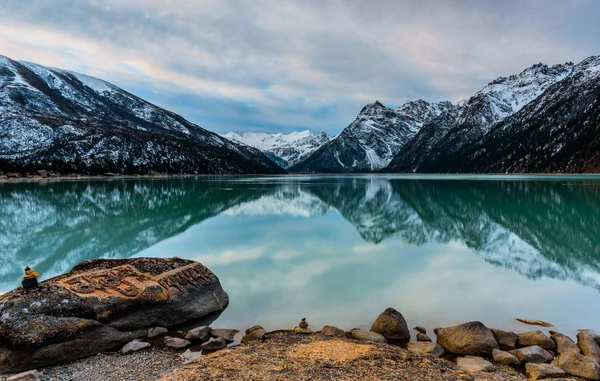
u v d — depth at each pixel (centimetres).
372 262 2097
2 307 1031
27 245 2631
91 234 3020
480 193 6731
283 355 921
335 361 882
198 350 1049
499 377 841
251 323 1272
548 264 2078
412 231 3155
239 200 5944
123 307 1147
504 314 1350
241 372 820
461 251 2400
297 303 1461
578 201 5212
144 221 3728
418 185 9644
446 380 798
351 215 4225
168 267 1409
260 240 2742
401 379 793
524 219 3800
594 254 2323
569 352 952
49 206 4944
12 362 929
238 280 1758
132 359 990
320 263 2083
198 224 3544
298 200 5984
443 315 1341
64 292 1125
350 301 1482
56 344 982
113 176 14812
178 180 12500
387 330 1134
